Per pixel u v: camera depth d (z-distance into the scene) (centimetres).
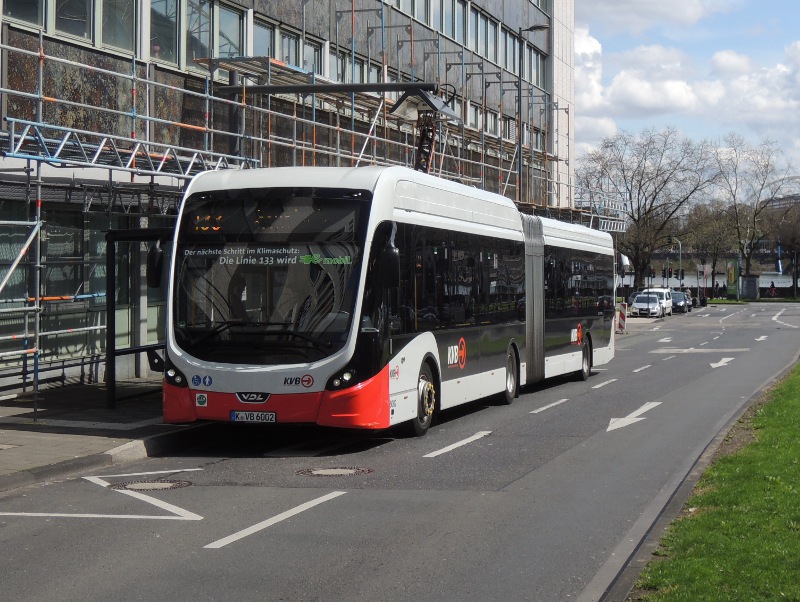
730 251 11938
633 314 7319
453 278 1620
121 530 873
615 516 931
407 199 1438
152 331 2202
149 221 2133
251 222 1338
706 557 701
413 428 1466
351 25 3122
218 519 916
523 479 1129
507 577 721
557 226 2295
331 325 1295
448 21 3988
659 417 1714
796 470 1038
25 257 1795
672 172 7825
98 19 2006
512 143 4097
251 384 1291
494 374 1833
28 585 698
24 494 1048
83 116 1962
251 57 2308
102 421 1511
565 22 5500
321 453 1338
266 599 665
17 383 1786
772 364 3002
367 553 790
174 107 2259
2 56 1758
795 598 595
